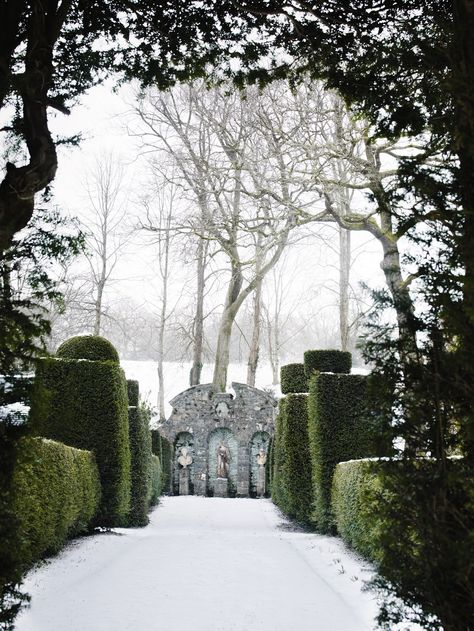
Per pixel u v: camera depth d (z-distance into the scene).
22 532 3.71
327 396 11.64
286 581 7.07
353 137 15.97
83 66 5.16
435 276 3.38
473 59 3.42
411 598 3.31
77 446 11.23
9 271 3.67
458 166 3.52
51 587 6.47
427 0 4.61
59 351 11.91
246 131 20.42
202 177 21.67
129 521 12.77
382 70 4.69
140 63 5.30
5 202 3.79
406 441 3.45
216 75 5.82
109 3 4.93
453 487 3.30
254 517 15.59
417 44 3.94
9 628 3.62
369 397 3.59
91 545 9.34
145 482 13.28
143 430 13.48
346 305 25.45
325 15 4.98
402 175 3.49
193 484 24.44
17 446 3.66
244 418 24.66
